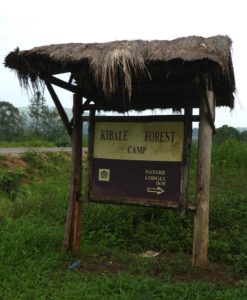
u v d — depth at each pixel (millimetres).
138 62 4660
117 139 5777
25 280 4734
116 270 5230
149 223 7137
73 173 5887
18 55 5176
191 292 4348
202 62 4500
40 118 41781
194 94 5980
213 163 16547
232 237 6449
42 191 11023
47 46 5316
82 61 4910
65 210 8375
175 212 7660
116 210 7941
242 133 25938
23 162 15172
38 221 7164
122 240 6500
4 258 5195
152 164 5523
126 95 5922
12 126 46656
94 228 7098
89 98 6180
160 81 5605
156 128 5539
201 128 5184
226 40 4977
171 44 4918
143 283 4551
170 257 5852
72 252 5785
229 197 9500
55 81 5555
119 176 5723
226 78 5320
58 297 4328
